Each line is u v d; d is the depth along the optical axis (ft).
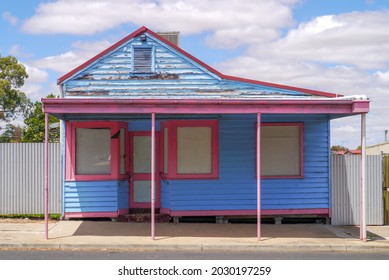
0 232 43.62
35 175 50.65
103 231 44.32
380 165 51.78
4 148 50.55
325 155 50.62
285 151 50.31
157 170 50.72
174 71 50.42
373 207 51.44
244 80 50.24
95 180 48.93
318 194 50.39
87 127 49.14
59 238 41.14
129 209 50.57
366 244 40.70
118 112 40.11
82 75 49.96
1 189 50.52
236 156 49.67
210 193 49.37
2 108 142.72
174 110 40.40
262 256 37.17
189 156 49.42
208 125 49.44
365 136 42.16
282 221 51.03
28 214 50.49
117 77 50.14
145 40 50.29
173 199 49.03
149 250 39.11
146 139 50.90
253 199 49.75
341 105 41.32
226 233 44.39
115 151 49.06
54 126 71.31
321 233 45.52
